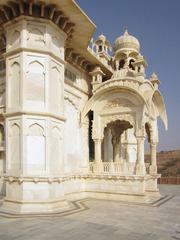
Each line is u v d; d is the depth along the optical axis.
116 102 12.85
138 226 7.09
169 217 8.33
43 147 9.09
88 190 12.71
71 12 9.63
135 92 12.14
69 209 9.35
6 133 9.34
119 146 16.34
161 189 17.41
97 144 13.09
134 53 15.93
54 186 9.13
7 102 9.43
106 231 6.51
